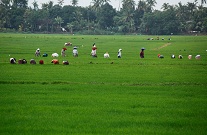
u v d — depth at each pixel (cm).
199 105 6312
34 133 4766
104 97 6906
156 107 6144
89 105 6253
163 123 5238
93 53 16000
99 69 11275
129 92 7450
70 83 8531
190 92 7506
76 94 7181
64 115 5603
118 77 9538
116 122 5262
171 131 4884
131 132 4822
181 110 5934
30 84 8319
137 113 5759
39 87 7931
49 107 6072
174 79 9269
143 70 11175
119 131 4856
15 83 8488
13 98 6762
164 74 10256
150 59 15238
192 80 9119
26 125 5097
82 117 5491
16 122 5244
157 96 7062
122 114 5691
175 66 12475
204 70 11312
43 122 5238
